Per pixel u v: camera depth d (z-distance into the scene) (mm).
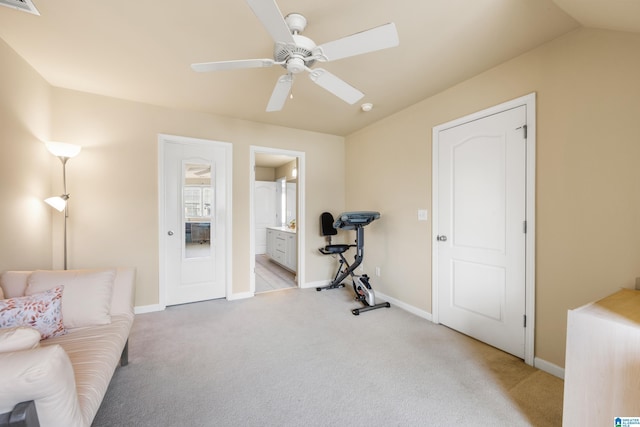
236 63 1640
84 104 2750
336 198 4297
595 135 1687
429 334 2512
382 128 3498
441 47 1969
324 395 1681
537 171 1963
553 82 1877
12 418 757
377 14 1634
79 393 1117
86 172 2771
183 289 3328
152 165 3059
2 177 1947
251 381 1815
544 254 1929
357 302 3404
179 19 1697
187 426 1432
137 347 2260
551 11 1593
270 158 6043
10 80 2010
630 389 1088
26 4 1566
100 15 1666
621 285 1593
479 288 2367
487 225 2299
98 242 2824
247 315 2971
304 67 1650
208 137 3352
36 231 2359
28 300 1543
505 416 1508
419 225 2959
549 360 1902
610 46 1623
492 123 2254
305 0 1514
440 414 1525
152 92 2748
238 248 3557
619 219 1596
